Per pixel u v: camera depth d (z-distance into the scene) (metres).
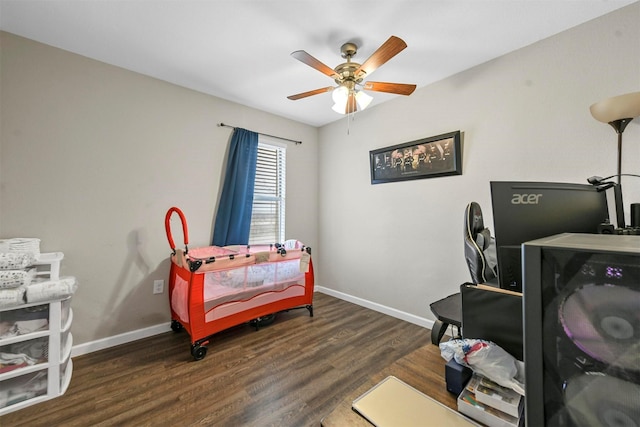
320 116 3.41
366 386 0.84
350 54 2.00
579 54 1.76
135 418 1.43
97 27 1.79
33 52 1.92
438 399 0.77
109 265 2.22
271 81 2.52
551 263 0.46
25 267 1.61
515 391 0.69
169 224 2.35
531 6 1.59
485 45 1.98
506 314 0.80
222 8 1.62
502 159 2.10
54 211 1.99
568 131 1.81
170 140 2.54
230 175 2.88
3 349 1.48
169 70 2.33
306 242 3.70
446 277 2.46
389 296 2.93
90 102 2.13
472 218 1.38
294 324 2.65
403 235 2.80
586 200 0.98
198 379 1.77
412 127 2.71
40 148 1.94
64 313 1.69
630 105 1.36
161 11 1.64
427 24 1.75
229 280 2.24
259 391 1.66
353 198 3.33
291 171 3.53
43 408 1.50
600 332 0.42
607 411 0.42
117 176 2.26
